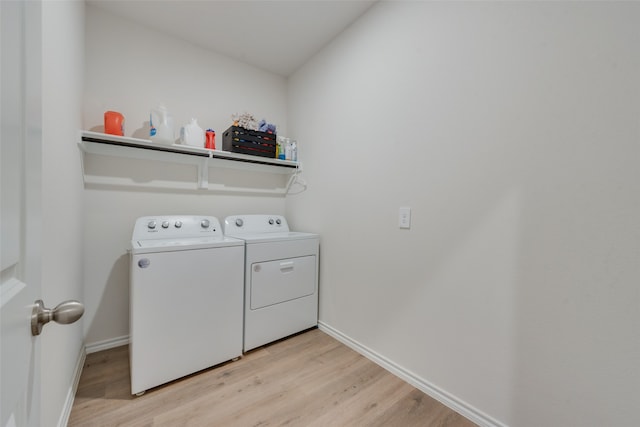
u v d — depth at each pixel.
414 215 1.50
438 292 1.38
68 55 1.23
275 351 1.85
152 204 1.99
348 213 1.95
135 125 1.92
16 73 0.42
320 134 2.23
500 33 1.15
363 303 1.82
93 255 1.78
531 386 1.06
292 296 2.02
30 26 0.48
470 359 1.25
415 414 1.28
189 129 1.98
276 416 1.26
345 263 1.97
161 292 1.43
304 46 2.20
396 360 1.59
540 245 1.04
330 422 1.23
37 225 0.53
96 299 1.79
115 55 1.84
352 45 1.92
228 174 2.34
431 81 1.41
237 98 2.41
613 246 0.88
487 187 1.19
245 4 1.75
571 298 0.96
